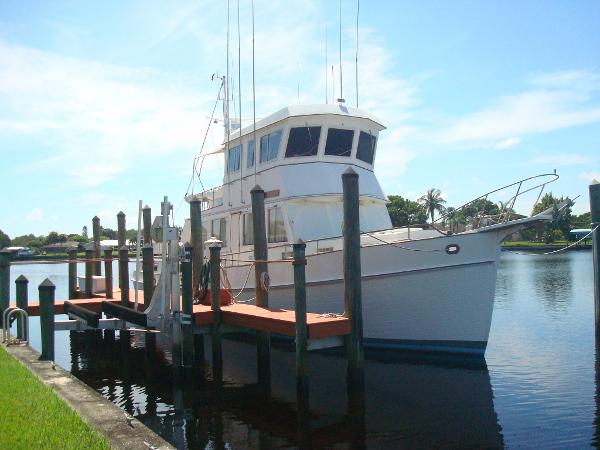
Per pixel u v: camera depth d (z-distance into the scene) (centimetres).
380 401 1143
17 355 1134
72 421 679
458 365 1351
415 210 6700
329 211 1664
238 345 1738
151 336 1586
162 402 1210
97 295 1981
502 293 3216
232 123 2102
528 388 1210
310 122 1656
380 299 1423
